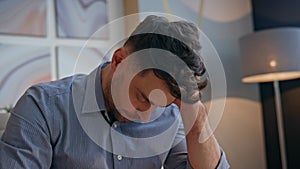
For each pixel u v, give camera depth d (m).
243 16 2.56
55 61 2.07
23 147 0.80
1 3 1.96
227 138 2.39
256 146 2.52
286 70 1.95
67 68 2.10
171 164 1.05
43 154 0.83
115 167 0.93
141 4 2.13
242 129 2.46
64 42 2.10
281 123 2.22
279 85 2.42
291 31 1.98
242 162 2.44
